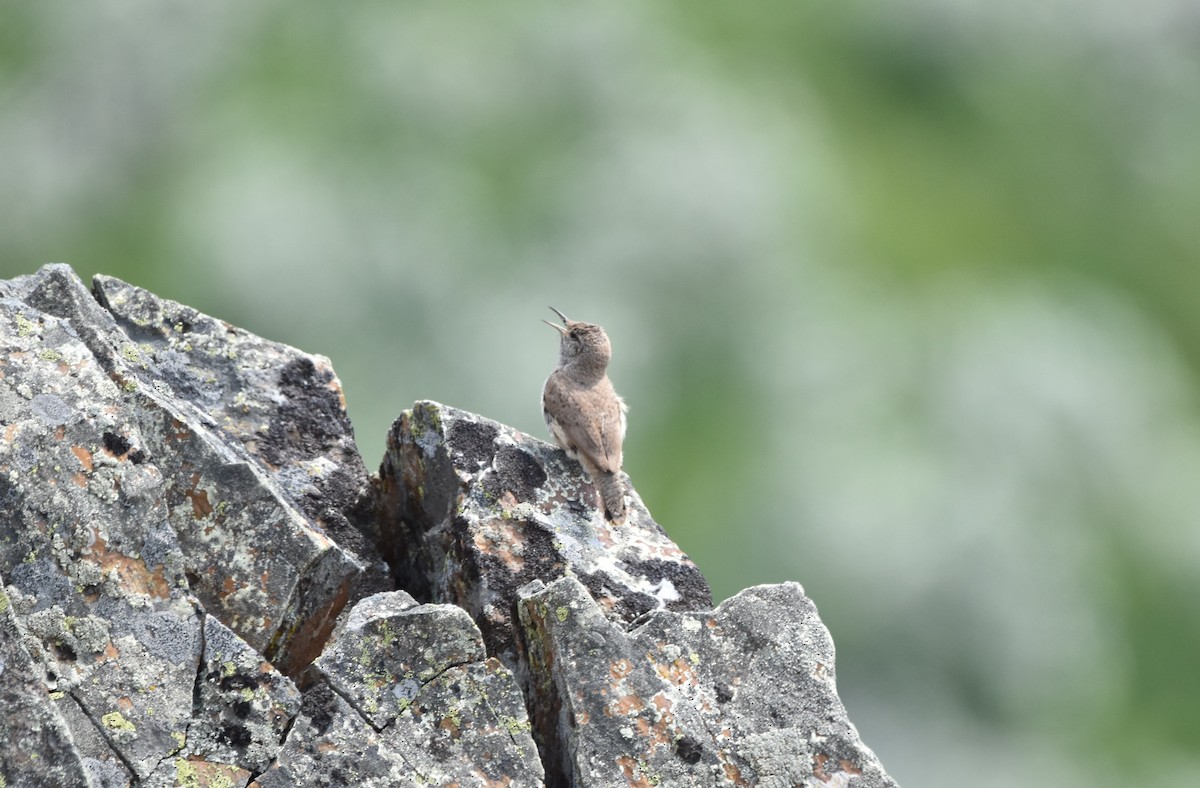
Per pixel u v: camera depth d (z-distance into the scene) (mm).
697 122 43094
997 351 37812
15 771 5164
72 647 5555
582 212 40094
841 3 58625
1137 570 35719
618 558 7160
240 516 6281
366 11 46531
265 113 43031
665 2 52250
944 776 27641
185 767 5480
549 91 44469
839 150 51000
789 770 6195
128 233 42219
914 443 34344
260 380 7570
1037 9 59406
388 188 39406
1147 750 32188
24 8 46156
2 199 42719
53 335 6195
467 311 36125
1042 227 52000
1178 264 52438
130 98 44125
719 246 40094
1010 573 30453
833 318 39406
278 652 6293
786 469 33938
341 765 5660
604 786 5980
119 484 5840
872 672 28734
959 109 55938
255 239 35594
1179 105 57062
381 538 7559
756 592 6656
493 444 7332
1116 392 37625
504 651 6723
